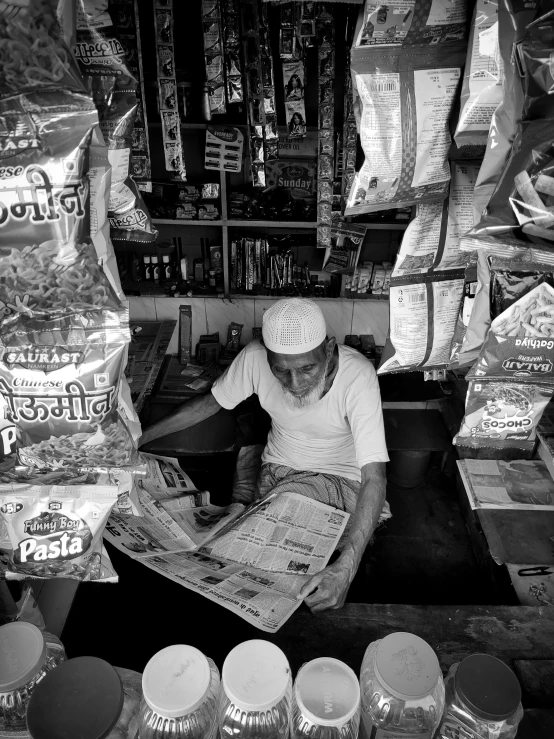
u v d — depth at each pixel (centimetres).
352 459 204
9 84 74
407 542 230
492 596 192
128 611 155
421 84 98
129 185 112
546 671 116
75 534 104
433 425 253
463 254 117
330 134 240
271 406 197
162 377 282
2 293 83
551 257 90
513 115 85
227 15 214
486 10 87
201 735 77
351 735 78
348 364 183
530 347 107
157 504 174
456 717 83
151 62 246
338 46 245
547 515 199
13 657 82
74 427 94
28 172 77
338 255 279
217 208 275
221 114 249
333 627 129
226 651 132
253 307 302
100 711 74
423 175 105
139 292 291
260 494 201
